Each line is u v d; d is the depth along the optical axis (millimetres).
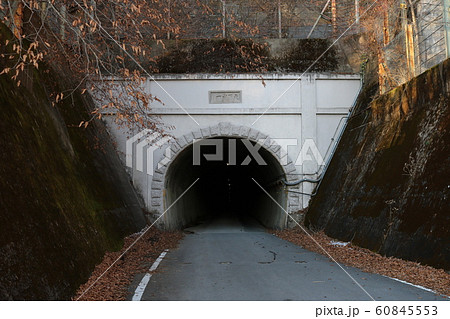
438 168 8914
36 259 5289
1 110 6504
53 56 10375
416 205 9234
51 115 10094
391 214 10180
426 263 7910
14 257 4750
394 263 8672
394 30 15398
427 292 6438
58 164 8781
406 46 13016
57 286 5535
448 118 9438
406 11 14195
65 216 7352
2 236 4699
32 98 8898
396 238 9477
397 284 7133
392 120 13055
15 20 9688
